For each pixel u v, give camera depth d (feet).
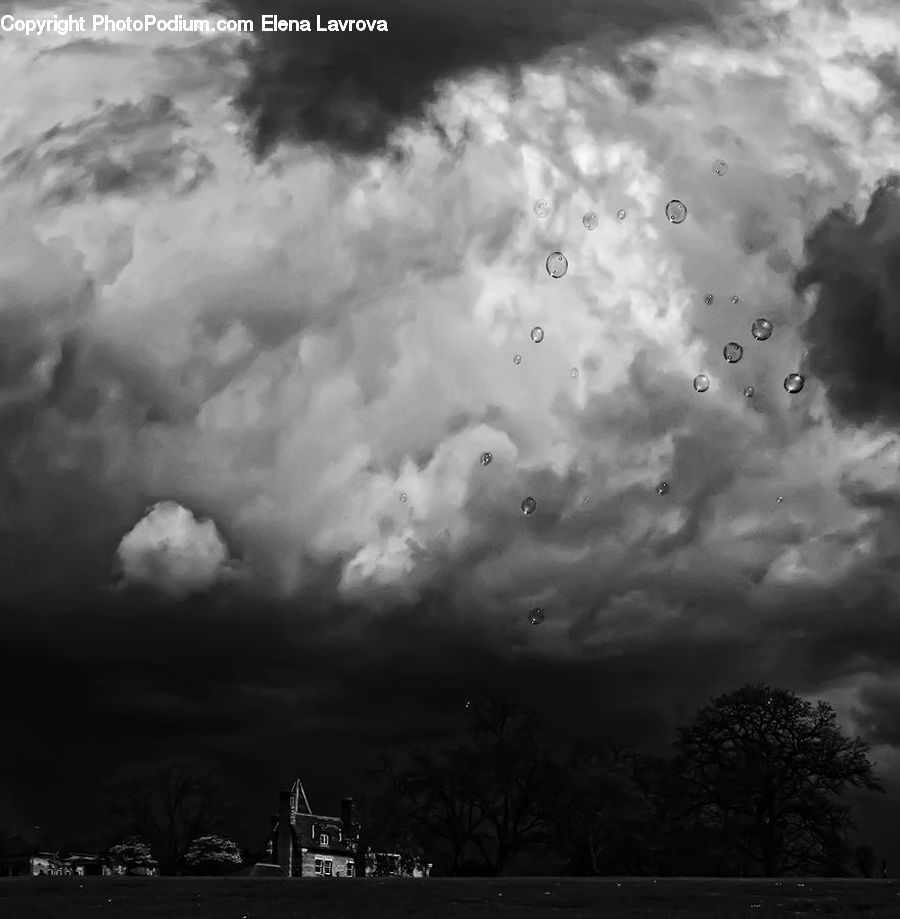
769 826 140.56
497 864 145.38
